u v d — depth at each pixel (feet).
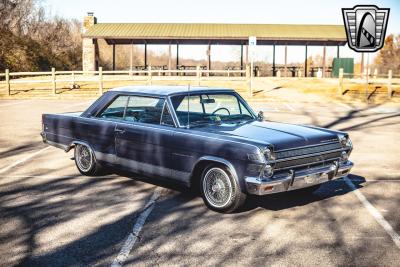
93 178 22.68
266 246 14.08
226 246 14.07
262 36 102.94
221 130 17.84
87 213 17.24
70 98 75.97
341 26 115.75
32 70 133.59
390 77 74.23
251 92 73.20
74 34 200.95
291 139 16.63
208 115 19.34
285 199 19.22
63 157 28.22
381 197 19.62
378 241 14.53
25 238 14.73
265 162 15.39
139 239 14.65
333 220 16.58
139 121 19.98
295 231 15.42
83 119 22.30
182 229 15.56
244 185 16.02
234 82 90.22
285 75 106.83
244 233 15.20
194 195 19.71
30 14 167.43
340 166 17.90
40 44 153.17
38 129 40.14
